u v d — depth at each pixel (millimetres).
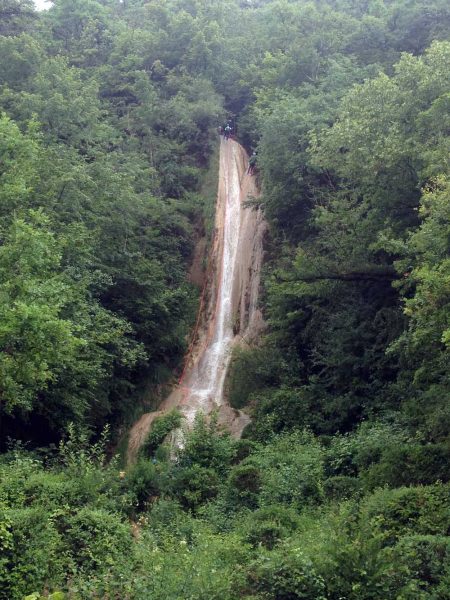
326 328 23328
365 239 20797
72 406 19828
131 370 27625
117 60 45469
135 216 31094
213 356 31797
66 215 23641
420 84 18766
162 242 34656
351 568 8203
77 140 30625
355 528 8906
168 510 14336
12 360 14375
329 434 20375
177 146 40406
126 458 24156
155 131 41438
